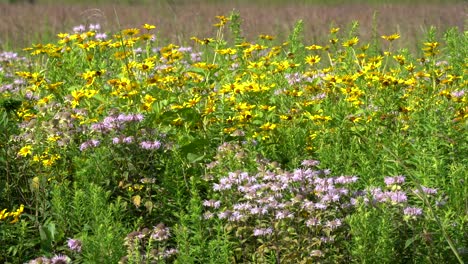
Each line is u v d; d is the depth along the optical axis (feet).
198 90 25.67
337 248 17.56
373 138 22.80
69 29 54.80
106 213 17.92
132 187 19.99
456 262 17.25
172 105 24.88
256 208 17.79
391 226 17.26
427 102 24.39
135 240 17.10
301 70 32.48
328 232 17.40
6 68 34.65
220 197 19.08
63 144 20.92
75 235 18.08
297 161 22.29
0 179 21.44
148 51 29.17
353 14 55.16
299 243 17.67
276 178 18.76
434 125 22.04
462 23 47.19
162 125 23.41
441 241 17.16
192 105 23.15
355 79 26.17
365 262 16.47
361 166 21.03
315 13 56.75
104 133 20.44
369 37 45.34
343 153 21.99
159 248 17.16
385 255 16.53
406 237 17.37
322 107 26.66
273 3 64.85
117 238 17.13
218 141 23.24
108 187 19.99
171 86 25.88
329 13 56.75
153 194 20.59
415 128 23.53
